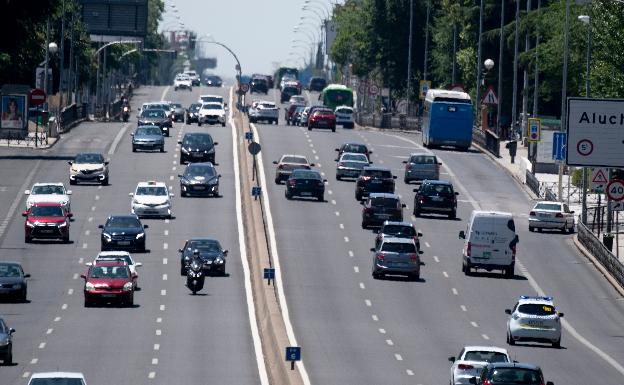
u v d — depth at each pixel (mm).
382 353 130125
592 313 162500
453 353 131375
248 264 183625
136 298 159875
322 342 135375
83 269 178250
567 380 118188
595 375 121938
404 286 172500
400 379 116125
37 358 123625
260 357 126562
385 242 176625
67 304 155625
